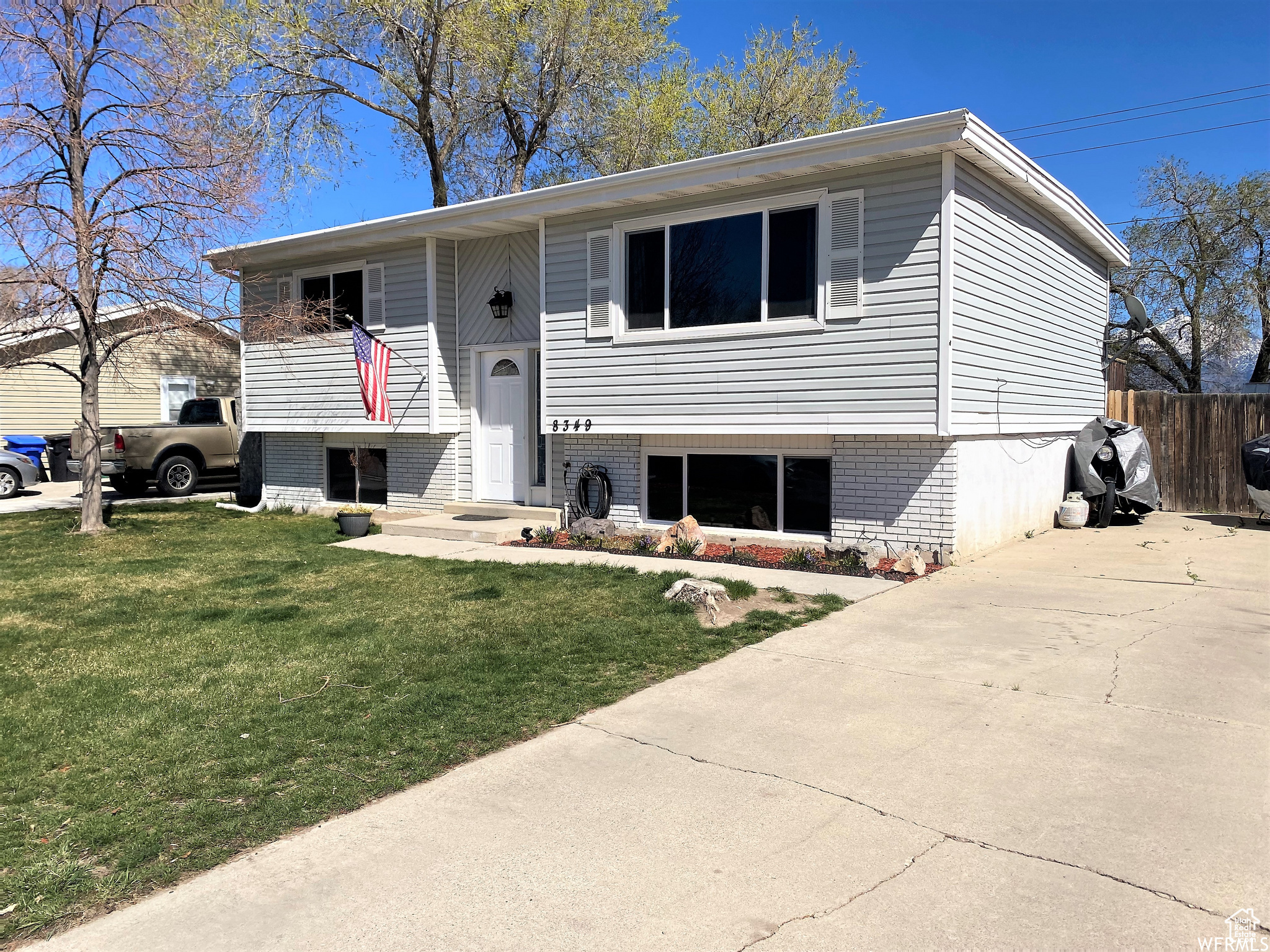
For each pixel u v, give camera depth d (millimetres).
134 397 21844
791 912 2873
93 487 12070
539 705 4934
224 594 8133
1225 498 12852
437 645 6176
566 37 18562
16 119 10609
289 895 3047
